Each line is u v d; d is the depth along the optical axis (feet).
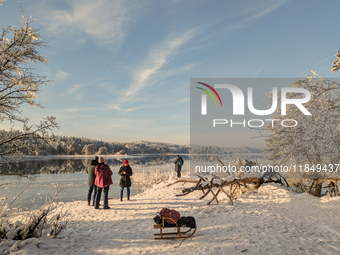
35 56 14.75
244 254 11.85
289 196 27.30
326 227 15.99
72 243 13.47
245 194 29.25
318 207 22.09
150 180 54.85
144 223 18.15
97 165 23.76
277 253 11.97
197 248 12.75
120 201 27.78
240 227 16.35
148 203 26.11
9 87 14.24
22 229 13.48
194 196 29.96
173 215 14.11
